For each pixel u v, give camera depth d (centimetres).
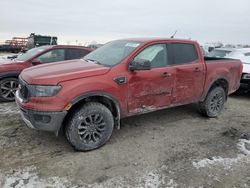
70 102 338
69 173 313
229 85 564
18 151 363
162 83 433
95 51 489
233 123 521
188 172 325
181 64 466
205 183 303
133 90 399
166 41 455
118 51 431
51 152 364
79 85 345
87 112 357
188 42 488
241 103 705
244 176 321
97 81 360
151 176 313
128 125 485
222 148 398
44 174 308
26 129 443
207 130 475
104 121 376
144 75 407
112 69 381
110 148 384
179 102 473
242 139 438
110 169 325
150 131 459
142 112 423
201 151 386
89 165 333
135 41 445
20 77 387
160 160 353
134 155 365
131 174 316
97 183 295
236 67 577
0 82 609
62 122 350
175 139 427
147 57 422
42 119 337
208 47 1689
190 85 480
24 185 285
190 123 511
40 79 338
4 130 435
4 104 601
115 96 379
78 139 357
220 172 328
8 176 301
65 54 700
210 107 538
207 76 507
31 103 338
